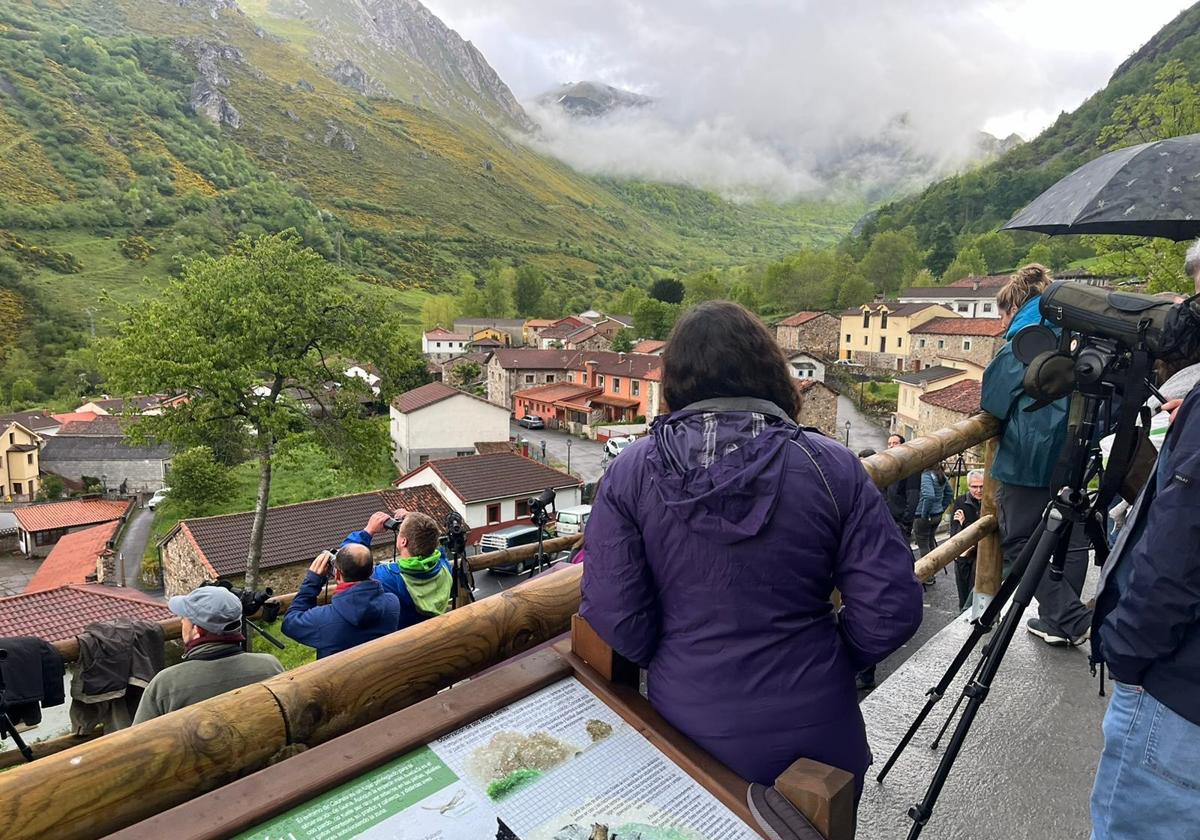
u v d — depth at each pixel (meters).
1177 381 2.01
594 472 42.00
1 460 47.91
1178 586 1.15
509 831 1.03
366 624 3.07
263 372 24.81
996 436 2.81
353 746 1.11
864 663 1.29
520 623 1.59
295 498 38.38
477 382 73.00
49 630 14.84
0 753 3.42
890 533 1.23
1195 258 1.80
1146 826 1.31
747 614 1.21
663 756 1.22
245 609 3.23
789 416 1.36
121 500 45.94
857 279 86.81
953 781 2.21
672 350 1.35
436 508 27.06
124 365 22.34
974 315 66.62
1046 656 2.95
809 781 1.11
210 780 1.15
